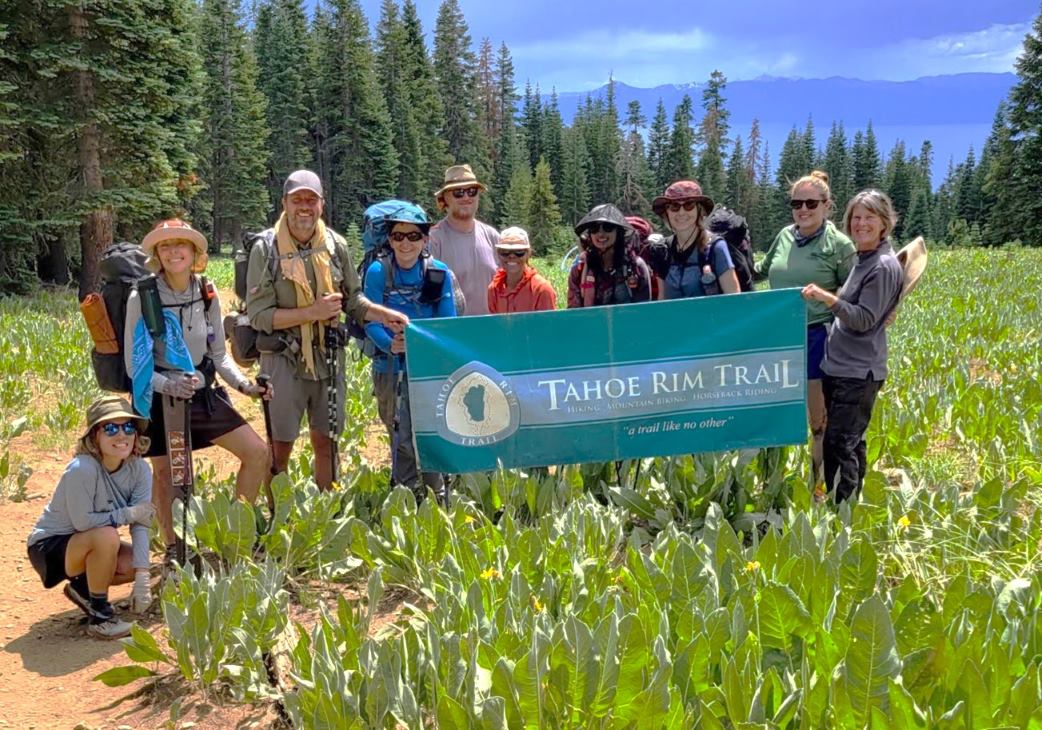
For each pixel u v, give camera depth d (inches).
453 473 202.1
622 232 212.4
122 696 147.1
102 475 166.9
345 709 115.4
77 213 831.7
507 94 3609.7
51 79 820.0
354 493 210.2
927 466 231.1
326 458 215.5
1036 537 167.8
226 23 2341.3
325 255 191.5
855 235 185.3
